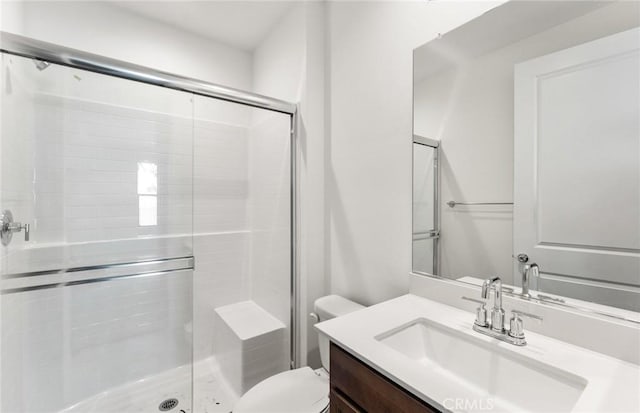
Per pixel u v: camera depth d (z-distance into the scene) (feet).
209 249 7.30
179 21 6.82
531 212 3.05
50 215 4.80
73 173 5.12
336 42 5.74
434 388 2.13
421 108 4.16
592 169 2.64
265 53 7.46
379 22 4.79
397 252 4.53
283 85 6.64
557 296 2.86
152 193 6.07
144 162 5.97
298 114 6.10
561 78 2.83
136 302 5.88
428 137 4.07
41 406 4.75
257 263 7.59
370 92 4.97
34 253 4.57
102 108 5.40
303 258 5.97
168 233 6.25
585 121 2.68
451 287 3.73
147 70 4.91
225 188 7.61
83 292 5.33
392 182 4.61
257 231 7.57
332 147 5.87
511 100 3.21
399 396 2.30
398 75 4.48
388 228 4.69
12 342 4.11
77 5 5.86
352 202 5.39
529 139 3.06
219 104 7.31
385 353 2.60
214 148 7.39
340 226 5.68
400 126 4.47
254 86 8.08
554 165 2.88
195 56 7.32
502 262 3.29
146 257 5.95
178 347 6.27
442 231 3.90
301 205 6.03
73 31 5.81
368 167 5.04
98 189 5.43
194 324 7.05
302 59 5.93
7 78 3.84
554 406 2.29
